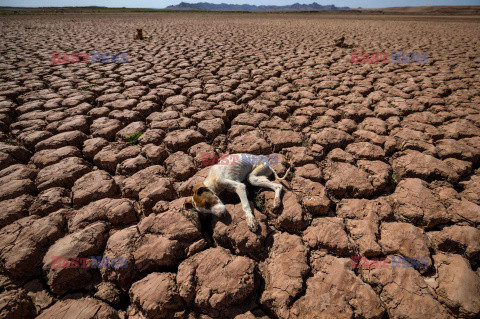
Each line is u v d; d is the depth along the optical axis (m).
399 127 4.91
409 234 2.73
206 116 5.64
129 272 2.53
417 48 12.49
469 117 5.07
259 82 7.93
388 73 8.23
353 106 5.84
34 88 7.40
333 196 3.56
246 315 2.29
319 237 2.79
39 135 4.79
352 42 15.04
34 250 2.64
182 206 3.10
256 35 18.81
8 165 4.14
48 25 26.31
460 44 13.34
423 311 2.12
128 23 29.98
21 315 2.22
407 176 3.75
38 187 3.61
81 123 5.24
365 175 3.68
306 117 5.51
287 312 2.19
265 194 3.32
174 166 4.01
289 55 11.52
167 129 5.19
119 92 7.27
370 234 2.79
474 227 2.85
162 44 14.92
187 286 2.34
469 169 3.73
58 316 2.16
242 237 2.75
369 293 2.21
